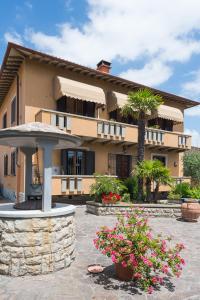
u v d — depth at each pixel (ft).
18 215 19.13
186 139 71.77
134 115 53.52
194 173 80.07
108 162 62.18
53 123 48.65
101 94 56.80
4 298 15.76
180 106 78.18
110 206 43.88
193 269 20.95
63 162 54.54
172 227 36.99
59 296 16.05
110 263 21.74
